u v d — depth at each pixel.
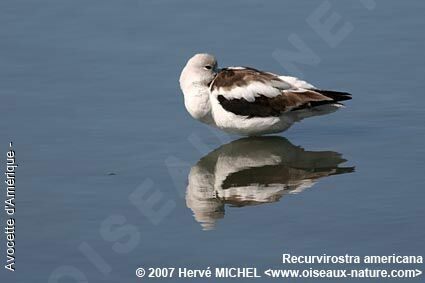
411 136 17.45
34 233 14.27
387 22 22.52
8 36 22.20
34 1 24.19
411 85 19.47
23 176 16.22
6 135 17.81
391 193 15.16
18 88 19.81
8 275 13.16
